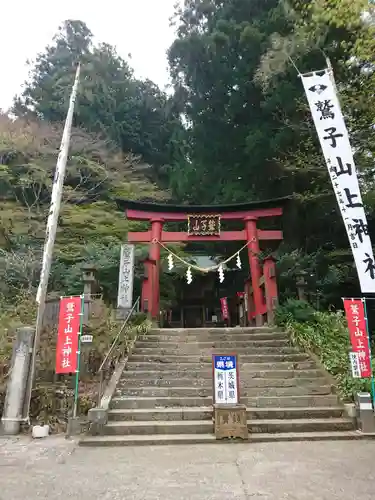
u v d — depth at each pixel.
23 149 19.03
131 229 19.33
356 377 7.36
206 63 21.42
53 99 28.55
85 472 4.83
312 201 15.90
